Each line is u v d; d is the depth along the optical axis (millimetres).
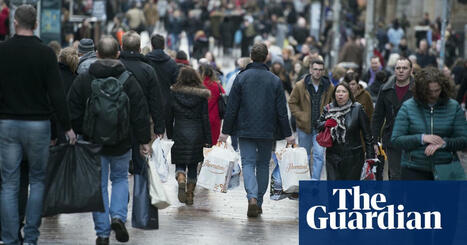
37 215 14891
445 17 44250
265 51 19281
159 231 17672
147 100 17078
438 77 14852
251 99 19078
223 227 18406
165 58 23859
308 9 103312
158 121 17047
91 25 61125
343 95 18328
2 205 14633
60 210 14516
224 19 78688
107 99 14734
